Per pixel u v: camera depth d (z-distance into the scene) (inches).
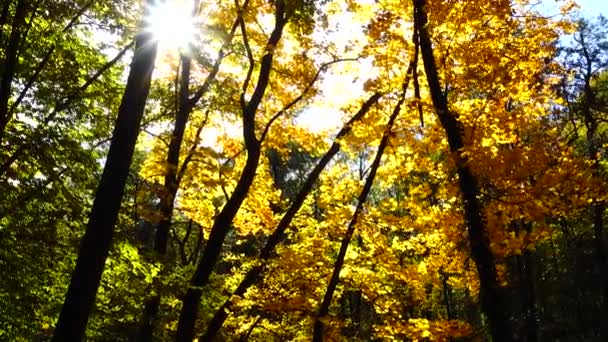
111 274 353.4
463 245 386.3
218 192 499.8
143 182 429.4
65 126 420.5
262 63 415.5
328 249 463.8
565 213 305.6
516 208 306.3
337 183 447.8
